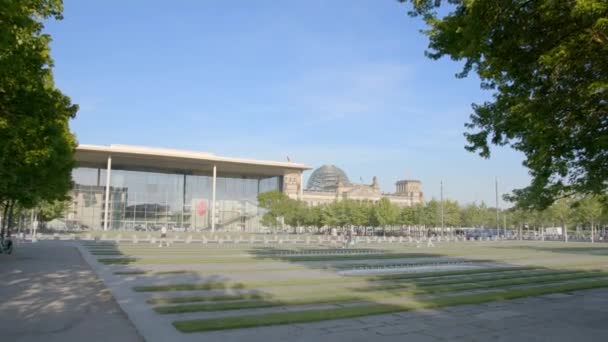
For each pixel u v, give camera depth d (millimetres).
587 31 8117
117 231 92375
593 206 78500
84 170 105125
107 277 20422
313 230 124312
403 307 13977
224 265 27281
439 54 12094
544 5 8008
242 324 11266
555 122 9820
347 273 23531
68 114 19016
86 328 10891
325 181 197250
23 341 9633
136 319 11852
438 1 11094
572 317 12852
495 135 11852
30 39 13945
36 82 14727
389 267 27750
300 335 10422
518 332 10977
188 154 103438
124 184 106938
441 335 10594
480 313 13336
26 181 25297
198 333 10516
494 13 8719
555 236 112625
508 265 30625
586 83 8922
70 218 100438
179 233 87312
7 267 24016
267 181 123438
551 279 22422
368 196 166250
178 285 18109
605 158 11562
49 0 14117
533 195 13680
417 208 110438
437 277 22922
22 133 16594
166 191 110688
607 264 32250
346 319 12258
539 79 9820
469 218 117375
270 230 113875
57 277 20234
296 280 20500
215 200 115188
